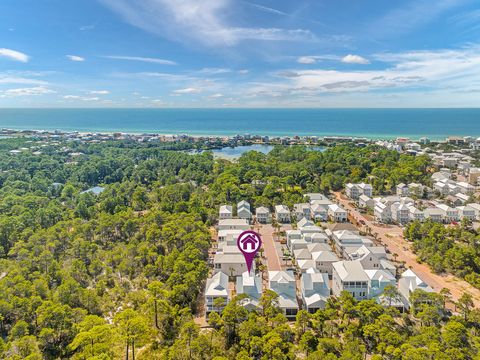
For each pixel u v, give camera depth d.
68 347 81.69
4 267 115.56
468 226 150.25
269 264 125.12
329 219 170.25
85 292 97.56
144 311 94.50
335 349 77.31
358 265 103.62
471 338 78.38
